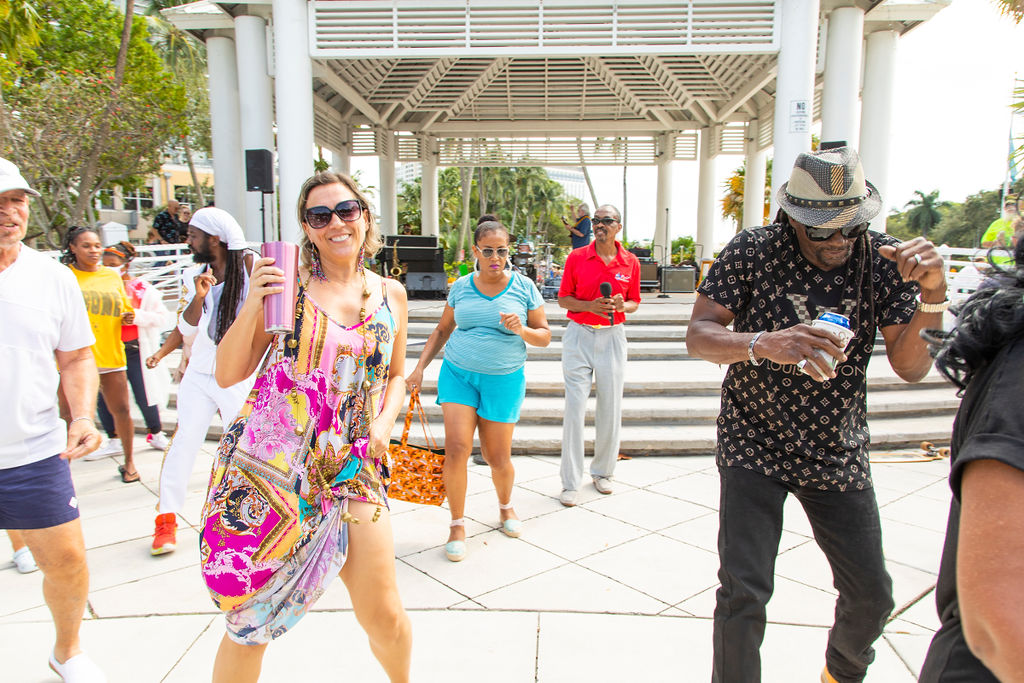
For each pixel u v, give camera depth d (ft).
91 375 8.49
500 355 12.05
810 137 29.66
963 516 3.16
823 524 6.86
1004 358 3.36
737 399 7.04
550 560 11.89
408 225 53.36
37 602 10.60
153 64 62.49
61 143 46.34
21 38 33.27
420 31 30.27
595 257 14.61
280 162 30.60
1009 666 2.88
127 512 14.20
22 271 7.82
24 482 7.68
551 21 29.91
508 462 12.79
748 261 6.81
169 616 10.00
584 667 8.68
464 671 8.58
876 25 33.55
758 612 6.47
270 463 6.28
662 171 56.70
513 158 58.65
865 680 8.45
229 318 11.44
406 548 12.39
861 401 6.87
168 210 40.78
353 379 6.71
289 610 6.28
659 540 12.78
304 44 30.14
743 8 29.27
